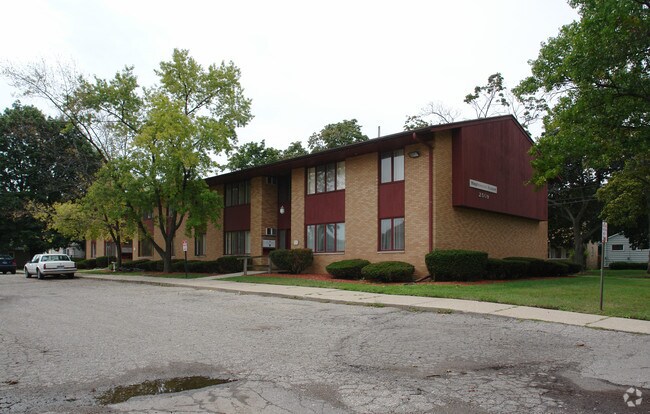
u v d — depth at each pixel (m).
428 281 19.03
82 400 5.41
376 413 4.94
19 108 51.06
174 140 24.75
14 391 5.75
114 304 14.18
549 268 24.23
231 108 28.75
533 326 9.73
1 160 48.50
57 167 48.44
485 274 20.03
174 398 5.45
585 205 37.94
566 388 5.75
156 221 33.28
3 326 10.34
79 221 30.80
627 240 50.91
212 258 30.80
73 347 8.11
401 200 20.48
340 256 22.70
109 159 29.03
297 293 15.72
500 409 5.05
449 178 20.00
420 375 6.31
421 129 18.97
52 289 19.92
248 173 27.30
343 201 22.94
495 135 22.39
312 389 5.73
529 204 25.52
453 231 20.05
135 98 28.77
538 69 15.62
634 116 14.86
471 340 8.44
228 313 11.93
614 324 9.72
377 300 13.51
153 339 8.70
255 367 6.73
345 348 7.88
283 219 27.47
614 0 12.59
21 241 50.94
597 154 15.94
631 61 13.65
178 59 27.94
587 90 14.32
